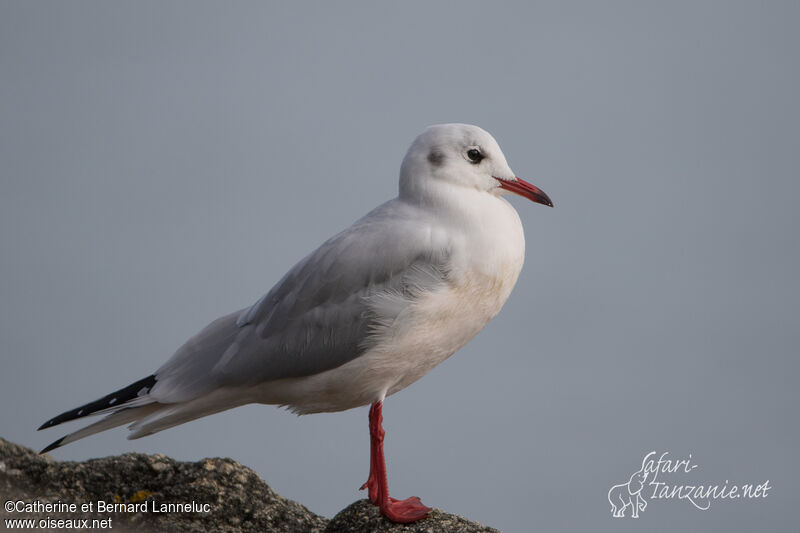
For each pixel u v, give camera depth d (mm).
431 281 11938
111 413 12641
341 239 12398
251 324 12688
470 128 12727
